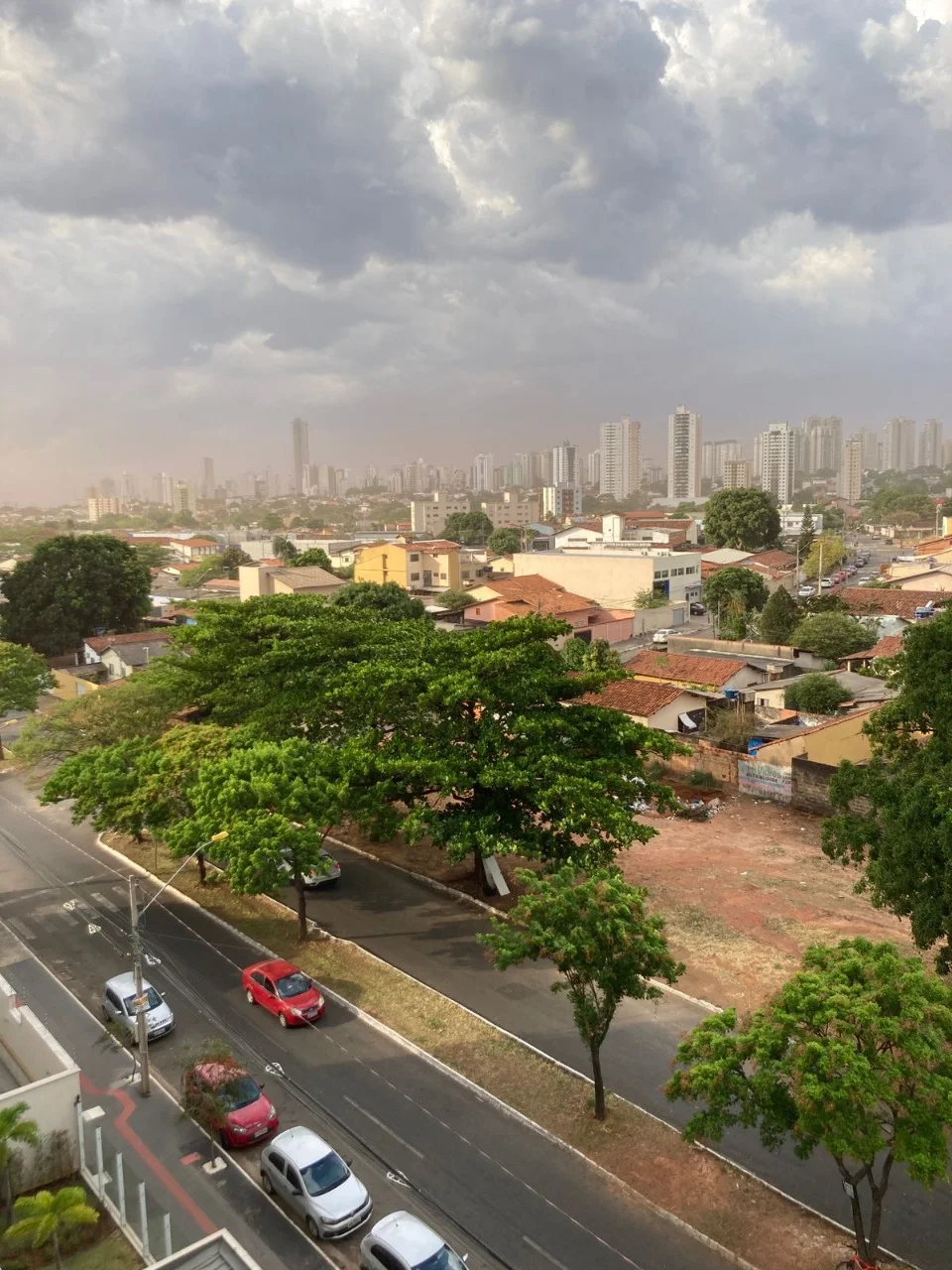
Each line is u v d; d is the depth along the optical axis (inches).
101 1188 760.3
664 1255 673.0
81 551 3181.6
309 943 1186.0
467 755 1195.9
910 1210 714.8
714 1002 1011.3
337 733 1446.9
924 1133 567.5
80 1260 693.9
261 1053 951.6
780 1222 700.7
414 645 1472.7
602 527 5944.9
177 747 1358.3
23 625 3068.4
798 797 1630.2
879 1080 564.7
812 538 5068.9
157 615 3880.4
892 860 879.7
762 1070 602.5
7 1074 903.1
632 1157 775.7
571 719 1242.0
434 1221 710.5
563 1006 1023.6
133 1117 863.1
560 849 1155.3
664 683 2176.4
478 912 1272.1
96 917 1296.8
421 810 1161.4
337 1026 999.6
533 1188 745.6
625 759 1233.4
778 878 1336.1
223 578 4985.2
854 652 2566.4
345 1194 718.5
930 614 3053.6
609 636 3513.8
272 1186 753.6
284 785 1138.7
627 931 768.9
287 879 1090.7
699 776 1748.3
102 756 1362.0
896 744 1043.9
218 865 1439.5
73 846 1578.5
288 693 1462.8
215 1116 805.9
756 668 2292.1
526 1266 664.4
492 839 1111.6
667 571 3981.3
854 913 1220.5
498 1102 851.4
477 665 1211.2
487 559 5280.5
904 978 618.8
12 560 5349.4
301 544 6555.1
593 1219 709.9
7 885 1416.1
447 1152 791.1
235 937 1225.4
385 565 4387.3
